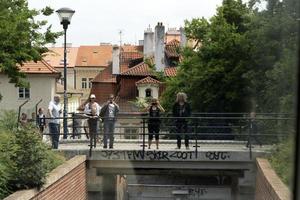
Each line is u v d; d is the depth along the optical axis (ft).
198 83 129.70
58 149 76.64
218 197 97.91
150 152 78.95
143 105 205.26
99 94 270.67
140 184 100.99
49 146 64.18
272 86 87.15
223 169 78.07
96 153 78.33
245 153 77.00
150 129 80.38
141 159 78.95
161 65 230.27
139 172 81.20
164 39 232.94
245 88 115.14
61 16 90.53
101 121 82.64
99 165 78.48
